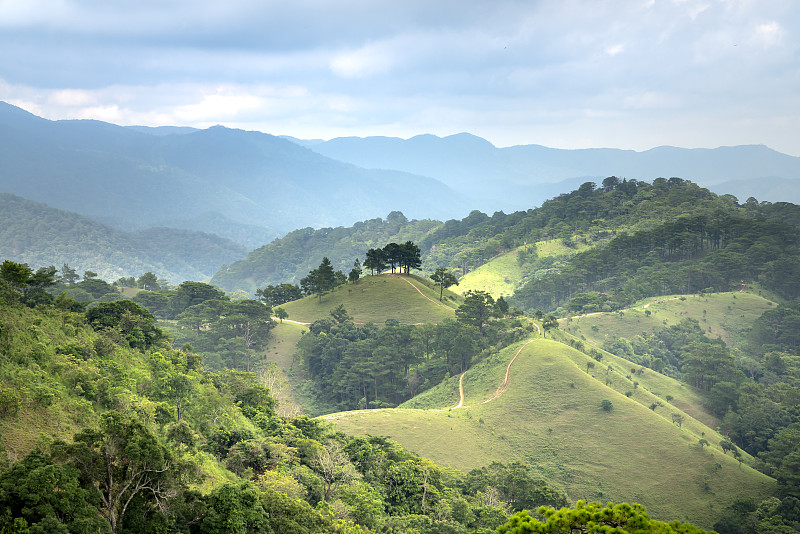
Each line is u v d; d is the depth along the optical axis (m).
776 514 112.38
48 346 75.56
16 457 48.62
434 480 96.69
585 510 33.88
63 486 41.66
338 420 136.00
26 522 38.75
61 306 104.25
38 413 58.53
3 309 79.44
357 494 76.31
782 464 130.00
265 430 92.06
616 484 125.12
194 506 49.72
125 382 79.38
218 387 104.19
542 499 103.00
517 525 33.97
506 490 103.44
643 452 133.38
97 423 63.09
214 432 79.25
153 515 46.47
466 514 83.19
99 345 88.62
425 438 133.38
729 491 123.31
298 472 75.38
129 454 45.50
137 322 107.00
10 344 68.94
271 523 55.56
